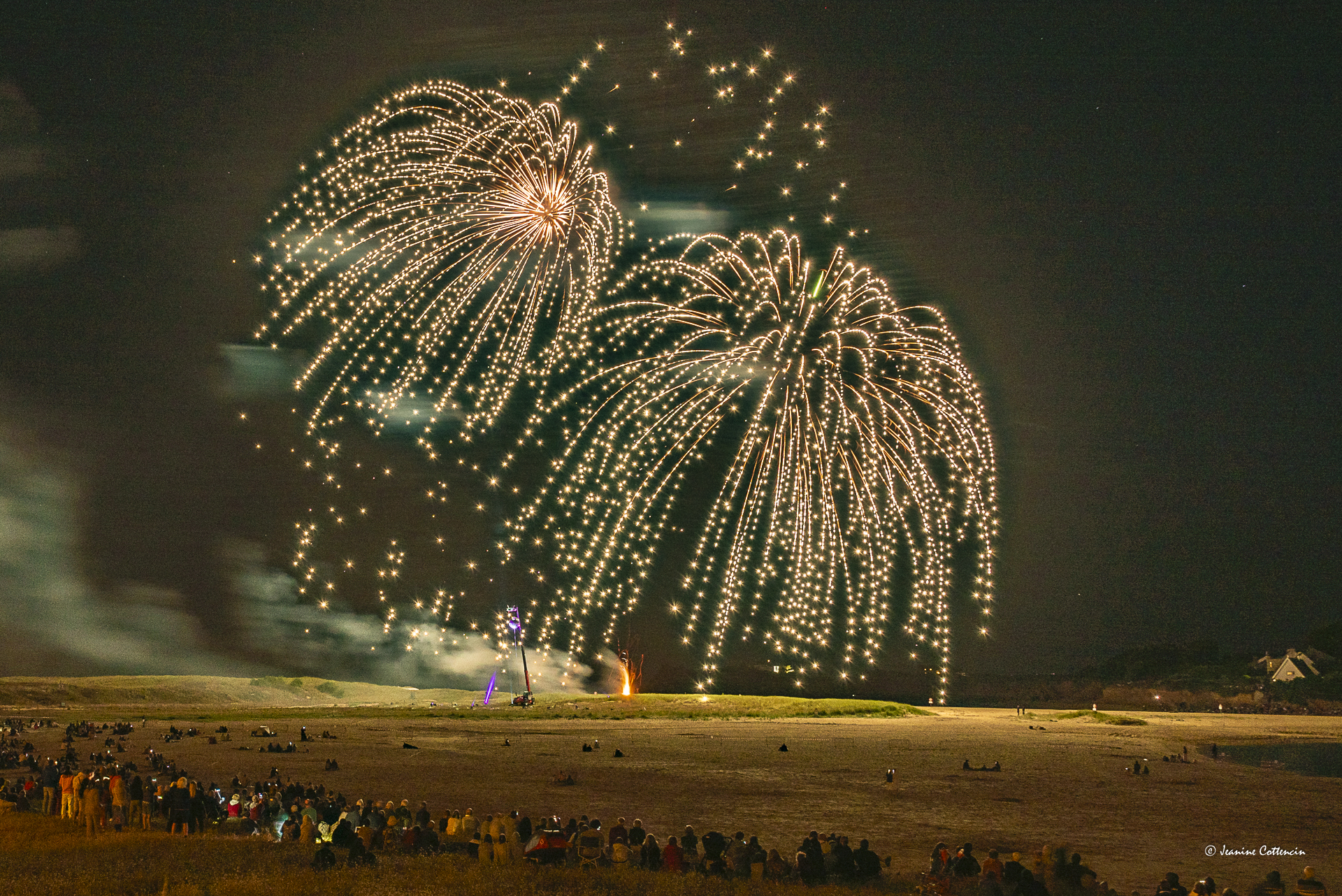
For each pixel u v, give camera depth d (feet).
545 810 116.06
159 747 179.22
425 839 88.48
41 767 147.23
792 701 317.63
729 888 73.72
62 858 77.82
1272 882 73.15
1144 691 458.50
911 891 76.95
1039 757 188.96
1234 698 439.63
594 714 280.31
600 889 71.77
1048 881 76.89
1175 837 108.78
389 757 166.91
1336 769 189.37
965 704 430.20
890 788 142.20
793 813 119.24
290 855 81.66
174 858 78.07
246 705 351.87
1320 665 471.21
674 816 115.34
